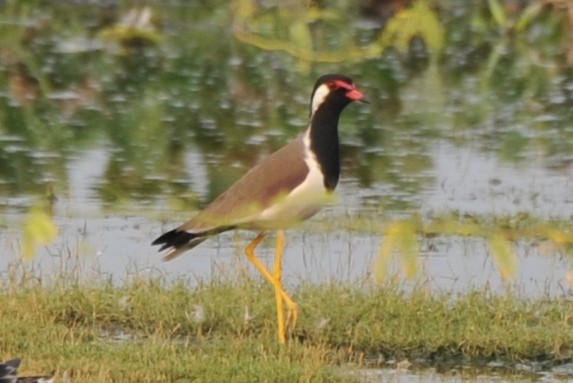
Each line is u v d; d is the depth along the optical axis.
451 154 19.64
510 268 6.48
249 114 21.83
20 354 11.46
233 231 15.63
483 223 15.52
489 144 20.31
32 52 25.34
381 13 26.02
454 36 26.41
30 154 19.28
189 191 17.44
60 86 23.28
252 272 14.37
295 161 12.12
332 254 14.92
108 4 27.66
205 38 26.06
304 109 22.22
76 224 15.91
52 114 21.48
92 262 14.33
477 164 19.11
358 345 12.28
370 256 14.81
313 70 24.55
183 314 12.66
